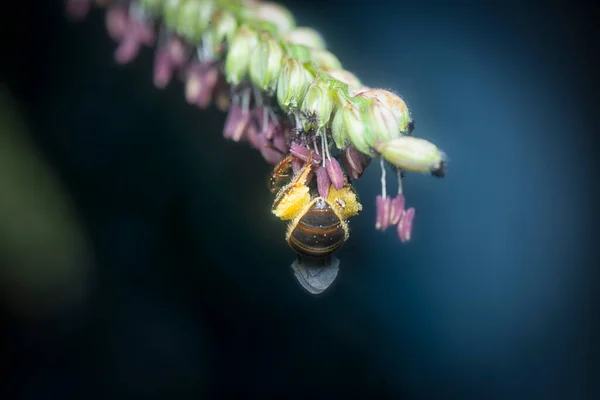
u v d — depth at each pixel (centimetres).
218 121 14
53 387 13
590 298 14
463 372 14
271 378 14
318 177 8
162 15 10
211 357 14
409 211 8
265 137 9
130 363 14
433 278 14
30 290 11
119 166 13
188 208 14
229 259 14
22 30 13
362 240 14
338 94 8
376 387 14
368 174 13
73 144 13
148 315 14
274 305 14
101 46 14
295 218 8
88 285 13
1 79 13
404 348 14
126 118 14
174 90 14
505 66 15
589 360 14
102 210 13
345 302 14
